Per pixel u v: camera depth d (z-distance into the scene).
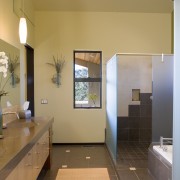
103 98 5.31
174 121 1.42
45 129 2.95
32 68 5.14
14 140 2.13
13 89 3.50
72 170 3.67
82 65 5.40
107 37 5.29
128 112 5.35
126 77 5.32
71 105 5.28
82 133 5.30
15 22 3.64
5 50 3.16
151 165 3.42
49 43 5.22
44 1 4.94
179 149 1.35
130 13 5.30
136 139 5.38
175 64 1.40
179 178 1.35
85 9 5.19
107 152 4.70
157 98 4.13
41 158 2.89
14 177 1.75
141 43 5.32
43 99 5.23
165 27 5.34
